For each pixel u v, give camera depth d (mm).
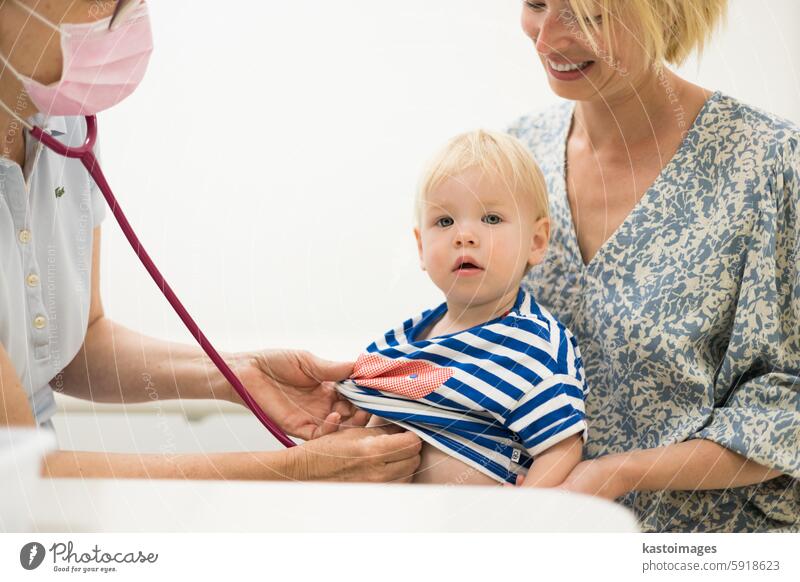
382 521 816
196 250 1045
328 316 1052
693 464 798
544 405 800
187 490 810
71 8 703
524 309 874
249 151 1048
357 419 928
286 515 807
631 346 853
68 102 752
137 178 1036
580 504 793
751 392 812
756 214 812
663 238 860
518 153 879
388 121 1028
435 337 894
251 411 964
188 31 1018
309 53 1021
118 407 1052
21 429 727
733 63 1023
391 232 1043
